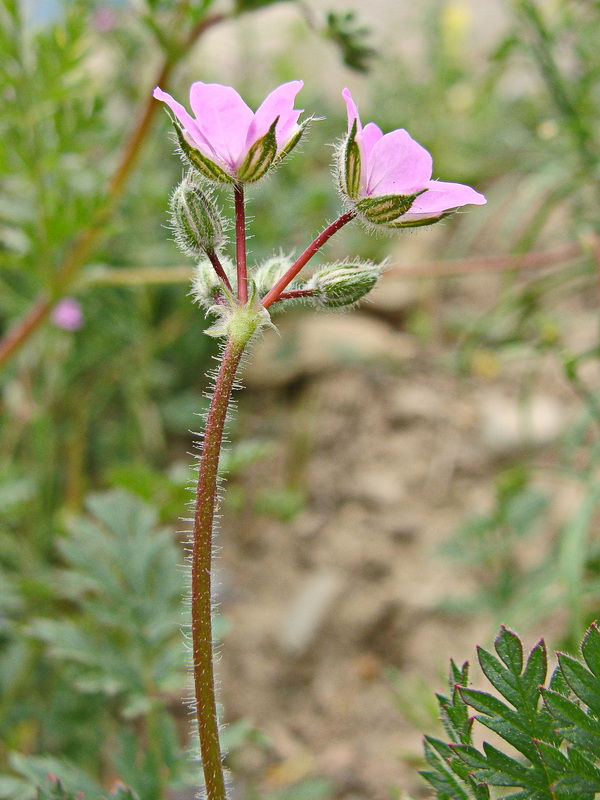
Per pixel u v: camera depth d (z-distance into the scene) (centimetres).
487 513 19
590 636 8
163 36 16
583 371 23
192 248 9
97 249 18
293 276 9
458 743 9
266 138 8
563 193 20
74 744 16
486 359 22
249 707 18
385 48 33
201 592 8
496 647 8
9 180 18
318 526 21
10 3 15
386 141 8
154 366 24
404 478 22
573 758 8
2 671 17
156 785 12
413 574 20
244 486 23
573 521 13
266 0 16
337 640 19
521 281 26
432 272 20
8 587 16
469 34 37
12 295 21
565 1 18
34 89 16
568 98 18
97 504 14
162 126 23
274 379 25
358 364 25
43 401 21
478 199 8
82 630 13
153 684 13
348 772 16
